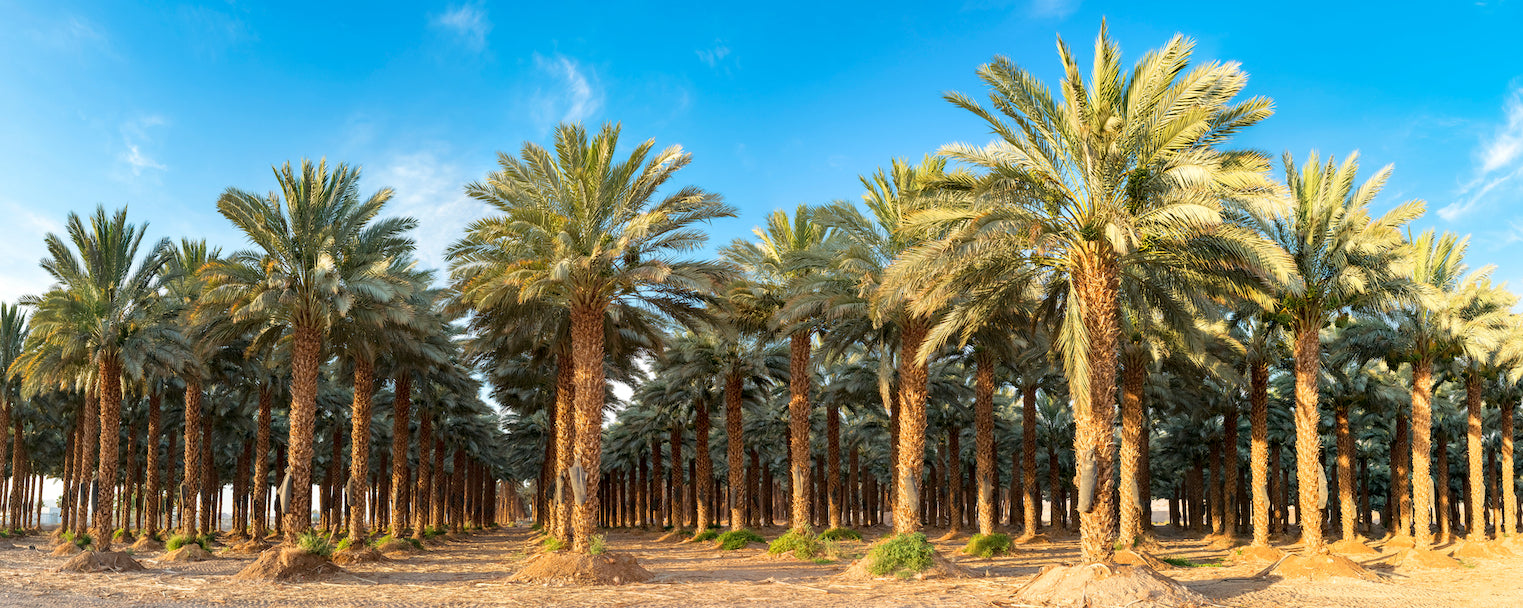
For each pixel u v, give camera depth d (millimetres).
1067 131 17969
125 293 31016
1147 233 17969
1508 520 36281
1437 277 29594
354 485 30234
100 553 23797
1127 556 22266
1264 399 29266
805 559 27719
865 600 16031
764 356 38906
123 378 33562
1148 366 33562
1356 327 30703
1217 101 17219
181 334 31406
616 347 29391
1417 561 23156
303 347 26547
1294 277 16688
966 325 21969
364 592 18406
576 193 23062
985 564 24859
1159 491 66625
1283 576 19953
